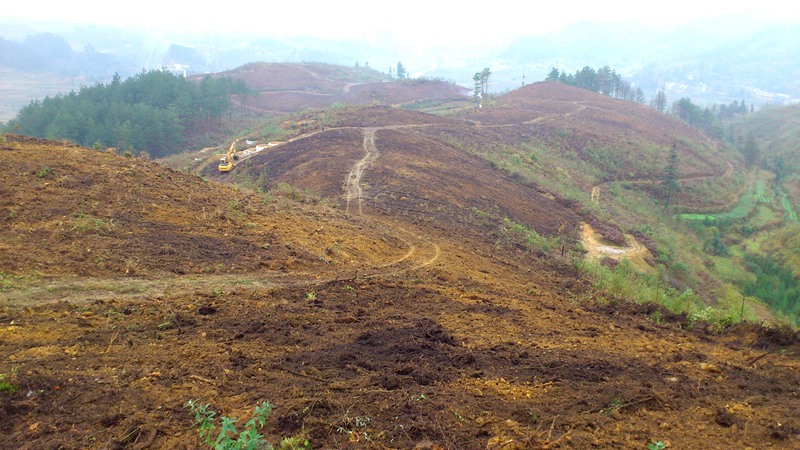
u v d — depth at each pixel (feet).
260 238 43.01
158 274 31.65
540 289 50.67
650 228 133.90
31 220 34.09
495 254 69.62
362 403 17.87
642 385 20.97
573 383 21.12
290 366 21.03
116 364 19.65
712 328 35.42
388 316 29.81
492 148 172.24
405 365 21.49
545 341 28.25
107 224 36.52
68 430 15.19
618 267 76.38
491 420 17.20
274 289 32.09
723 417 17.85
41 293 26.20
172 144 222.48
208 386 18.60
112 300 26.58
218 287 31.27
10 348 19.81
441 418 17.12
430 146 143.95
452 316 31.78
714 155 259.80
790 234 152.25
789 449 15.92
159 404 17.07
